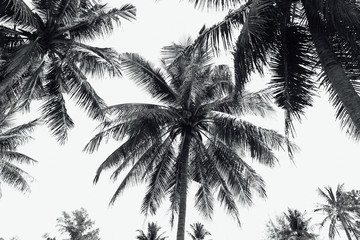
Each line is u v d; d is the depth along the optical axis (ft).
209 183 43.75
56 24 32.40
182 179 36.73
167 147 43.39
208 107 39.78
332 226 93.40
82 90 38.88
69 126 39.73
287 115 20.63
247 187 41.24
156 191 43.29
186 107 40.70
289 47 20.11
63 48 34.24
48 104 38.68
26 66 27.58
